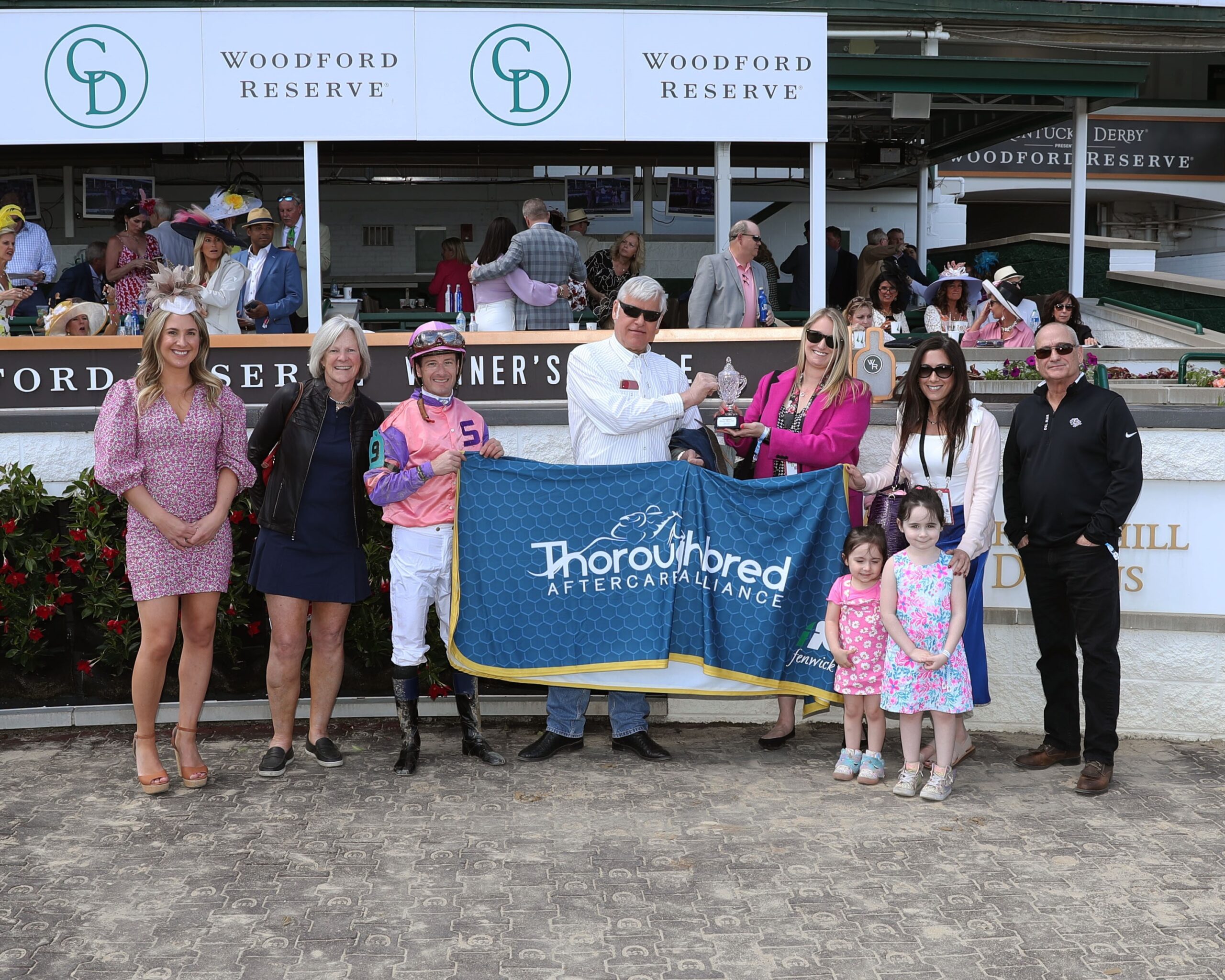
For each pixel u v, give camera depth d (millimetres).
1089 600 5645
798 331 7477
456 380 5797
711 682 5941
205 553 5426
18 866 4633
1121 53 12430
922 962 3939
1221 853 4863
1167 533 6512
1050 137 19891
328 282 11344
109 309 8664
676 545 5918
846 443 5910
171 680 6680
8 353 7309
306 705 6652
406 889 4453
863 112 15141
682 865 4688
